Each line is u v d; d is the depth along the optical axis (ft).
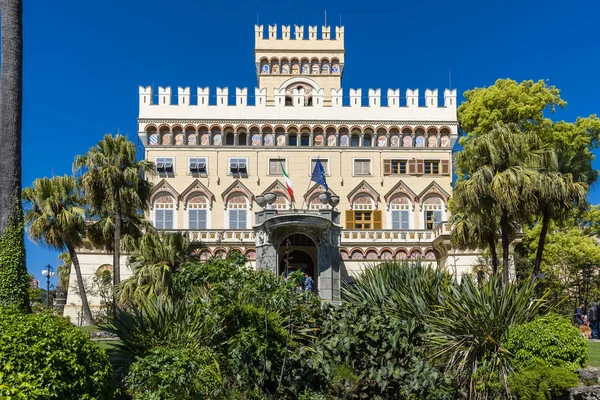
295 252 166.71
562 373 59.00
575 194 99.66
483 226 106.11
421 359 60.59
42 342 40.57
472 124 168.66
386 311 67.67
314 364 57.67
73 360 42.09
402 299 68.54
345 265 180.24
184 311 61.41
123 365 57.57
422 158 201.77
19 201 65.98
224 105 202.08
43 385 39.63
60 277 215.31
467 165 103.40
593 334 118.42
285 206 196.65
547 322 63.31
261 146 199.93
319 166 149.07
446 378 59.36
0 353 38.88
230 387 56.08
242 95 202.80
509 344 62.03
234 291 54.70
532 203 97.55
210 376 49.37
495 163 97.50
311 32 221.87
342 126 202.28
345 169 199.93
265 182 198.59
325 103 215.92
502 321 63.77
